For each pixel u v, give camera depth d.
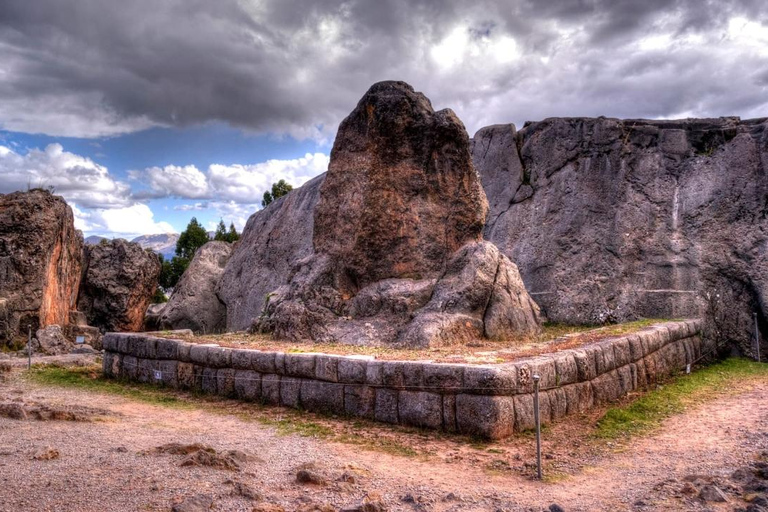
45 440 7.05
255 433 8.13
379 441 7.70
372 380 8.70
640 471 6.63
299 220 21.62
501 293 13.02
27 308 18.53
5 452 6.41
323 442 7.66
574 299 16.45
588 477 6.46
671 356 12.40
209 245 26.23
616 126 17.58
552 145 18.58
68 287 21.52
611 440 7.85
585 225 17.17
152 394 11.23
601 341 10.47
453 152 14.17
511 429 7.88
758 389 11.06
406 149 14.19
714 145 16.42
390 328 12.42
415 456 7.11
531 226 18.08
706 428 8.39
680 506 5.38
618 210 16.81
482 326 12.55
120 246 24.19
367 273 13.96
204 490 5.42
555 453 7.27
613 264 16.36
